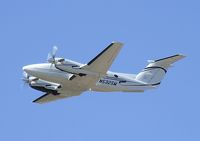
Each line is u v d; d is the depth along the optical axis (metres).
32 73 103.94
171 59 114.19
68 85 105.81
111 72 110.44
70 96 112.75
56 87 109.50
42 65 104.25
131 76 113.56
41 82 110.88
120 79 110.94
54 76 103.50
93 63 98.81
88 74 101.06
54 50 102.62
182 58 114.00
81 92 109.50
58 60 102.19
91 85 105.38
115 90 111.38
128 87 112.50
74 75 102.12
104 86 109.50
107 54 96.56
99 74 100.88
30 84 111.38
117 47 95.06
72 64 101.75
